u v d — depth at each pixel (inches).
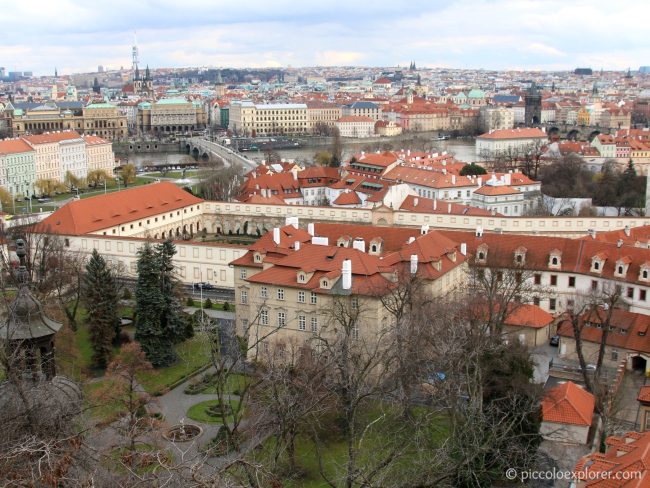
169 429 5004.9
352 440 3139.8
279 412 3366.1
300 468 4158.5
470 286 6496.1
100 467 2359.7
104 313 6200.8
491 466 3823.8
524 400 4288.9
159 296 6235.2
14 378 2295.8
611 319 6131.9
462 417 3929.6
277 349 5201.8
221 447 4121.6
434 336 4825.3
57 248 7691.9
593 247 7298.2
